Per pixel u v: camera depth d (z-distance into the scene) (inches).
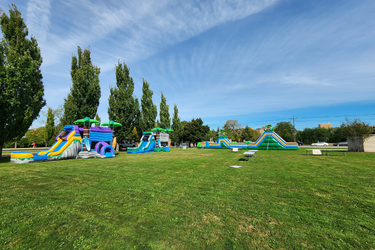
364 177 293.7
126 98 1163.9
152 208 174.2
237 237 123.8
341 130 866.1
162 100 1644.9
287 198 197.5
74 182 276.4
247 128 2699.3
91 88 969.5
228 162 497.4
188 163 484.7
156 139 1071.6
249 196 204.7
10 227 141.2
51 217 157.9
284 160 521.0
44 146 1777.8
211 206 177.2
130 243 118.8
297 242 117.2
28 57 578.6
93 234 130.5
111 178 302.2
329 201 187.5
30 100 616.7
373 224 139.3
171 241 120.3
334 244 114.4
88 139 672.4
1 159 598.5
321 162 468.4
